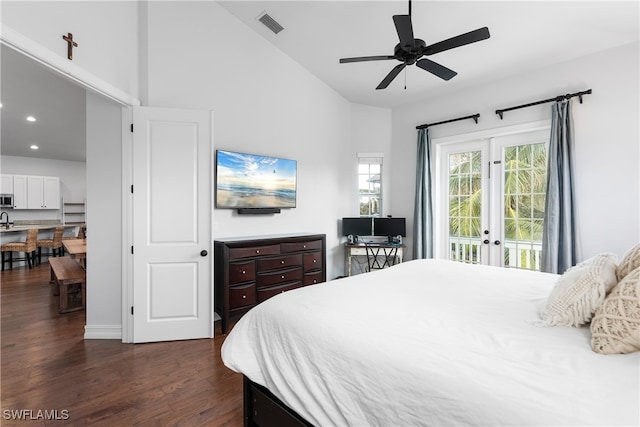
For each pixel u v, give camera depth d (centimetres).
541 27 285
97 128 286
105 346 273
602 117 310
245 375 152
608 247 306
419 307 151
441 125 438
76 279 355
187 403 193
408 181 473
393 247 439
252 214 371
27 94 425
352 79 428
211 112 293
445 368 96
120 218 287
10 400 194
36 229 629
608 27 278
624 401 77
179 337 287
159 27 296
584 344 110
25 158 742
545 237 332
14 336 292
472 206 416
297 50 385
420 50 229
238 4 329
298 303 157
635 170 292
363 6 287
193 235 289
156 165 281
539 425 73
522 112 364
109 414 182
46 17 196
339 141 482
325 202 461
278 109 397
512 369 94
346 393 110
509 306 152
